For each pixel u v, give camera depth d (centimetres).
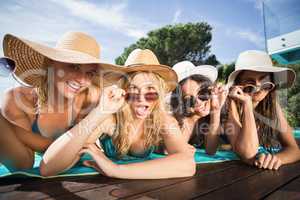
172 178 144
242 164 193
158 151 235
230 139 225
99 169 149
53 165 136
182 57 1930
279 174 157
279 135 221
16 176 138
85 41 188
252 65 233
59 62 180
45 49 158
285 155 192
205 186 128
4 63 166
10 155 161
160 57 1909
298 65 641
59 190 120
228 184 132
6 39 163
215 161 203
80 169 162
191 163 152
